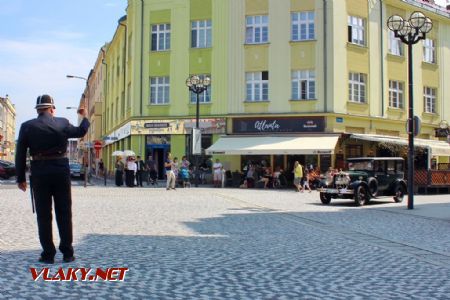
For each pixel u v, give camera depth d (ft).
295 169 95.45
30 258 24.84
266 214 51.19
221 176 106.83
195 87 100.01
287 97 113.70
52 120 22.84
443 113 136.87
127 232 35.42
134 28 126.31
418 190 96.27
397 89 125.59
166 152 122.83
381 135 116.26
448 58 139.44
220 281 21.11
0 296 17.81
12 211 47.32
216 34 119.14
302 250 29.84
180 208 54.90
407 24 63.10
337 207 63.52
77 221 41.19
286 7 114.73
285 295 19.04
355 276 22.95
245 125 115.55
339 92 112.47
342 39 113.70
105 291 18.97
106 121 197.47
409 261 27.22
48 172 22.72
